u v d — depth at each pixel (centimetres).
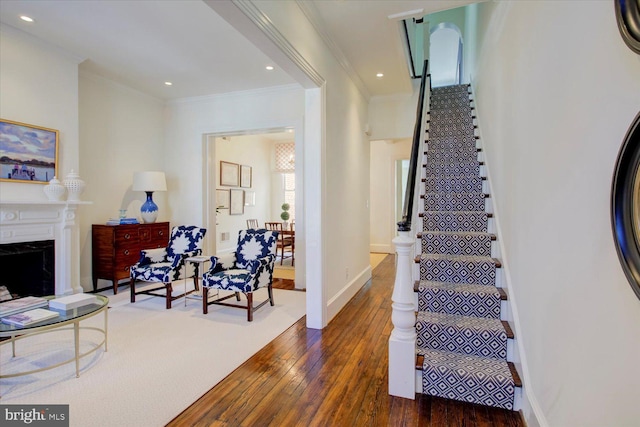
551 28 153
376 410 195
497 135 293
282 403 202
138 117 519
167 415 190
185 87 496
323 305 327
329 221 350
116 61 405
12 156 345
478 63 438
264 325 332
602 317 104
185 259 403
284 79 462
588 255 114
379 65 411
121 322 339
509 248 235
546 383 154
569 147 131
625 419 91
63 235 393
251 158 862
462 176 378
